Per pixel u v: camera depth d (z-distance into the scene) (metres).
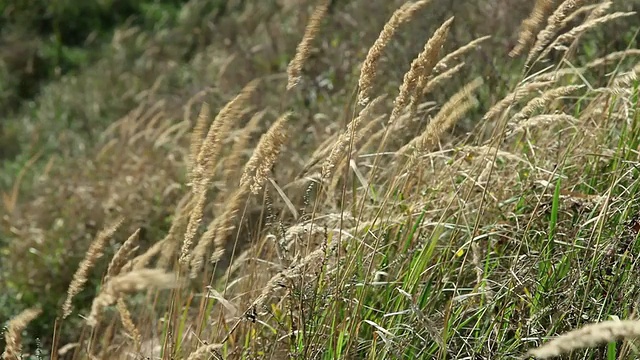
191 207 5.81
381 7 11.48
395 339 5.06
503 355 4.83
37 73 18.00
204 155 5.16
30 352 8.95
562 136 6.36
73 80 16.41
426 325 4.71
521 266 5.29
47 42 18.88
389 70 9.87
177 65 15.39
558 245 5.41
